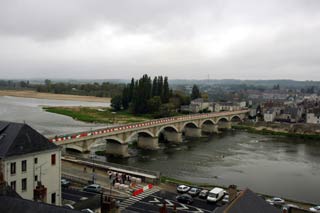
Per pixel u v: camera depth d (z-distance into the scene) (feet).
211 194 208.95
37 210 104.99
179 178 322.75
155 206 195.11
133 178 239.50
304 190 304.09
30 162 190.39
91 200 167.63
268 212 135.64
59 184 206.08
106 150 419.13
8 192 126.00
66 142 329.31
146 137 472.85
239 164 395.34
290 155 457.68
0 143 189.16
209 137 596.70
